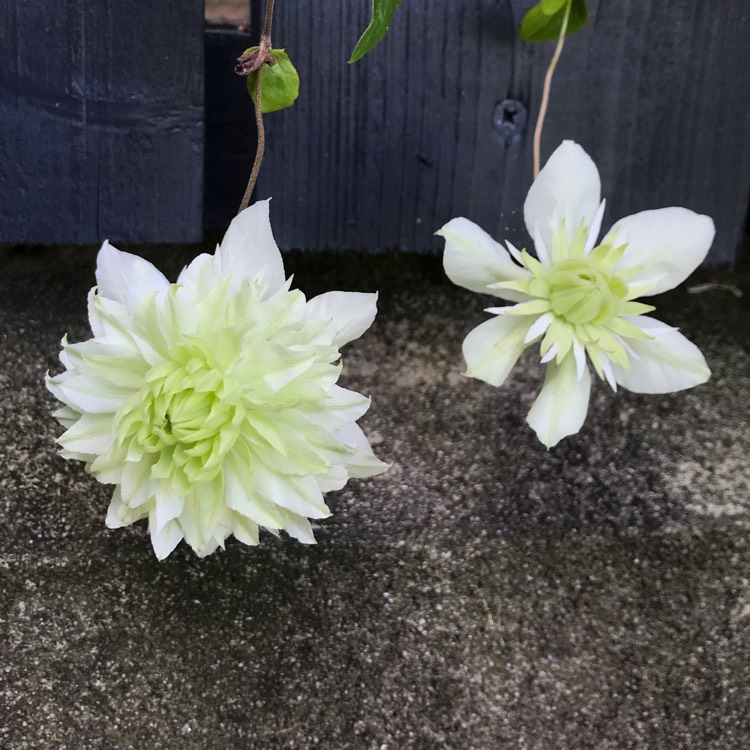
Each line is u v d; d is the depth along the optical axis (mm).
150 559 338
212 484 271
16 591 329
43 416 361
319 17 334
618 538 357
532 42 341
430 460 369
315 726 319
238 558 341
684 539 359
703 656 339
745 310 422
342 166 349
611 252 281
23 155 333
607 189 357
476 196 356
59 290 389
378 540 350
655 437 382
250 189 296
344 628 333
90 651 323
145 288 270
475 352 291
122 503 281
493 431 378
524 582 346
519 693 328
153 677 321
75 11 322
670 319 415
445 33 339
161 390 260
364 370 387
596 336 281
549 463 372
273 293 280
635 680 333
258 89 289
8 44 322
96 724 313
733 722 330
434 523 355
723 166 356
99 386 265
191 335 260
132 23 325
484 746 320
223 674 323
